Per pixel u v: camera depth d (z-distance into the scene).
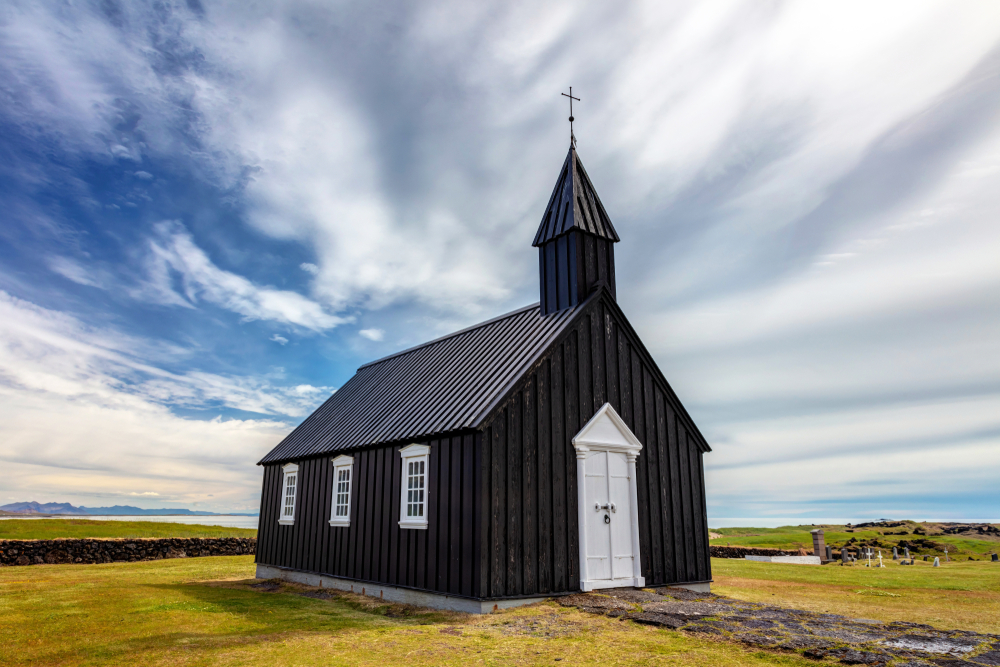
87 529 30.94
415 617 11.25
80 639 9.34
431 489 12.70
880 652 7.50
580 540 12.68
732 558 28.75
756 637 8.40
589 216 15.62
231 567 23.08
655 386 15.37
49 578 18.69
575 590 12.32
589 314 14.30
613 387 14.32
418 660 7.89
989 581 16.67
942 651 7.52
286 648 8.61
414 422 13.98
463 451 11.98
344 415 19.02
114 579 18.47
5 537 26.36
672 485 14.95
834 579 17.44
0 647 8.79
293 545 18.23
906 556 26.70
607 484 13.49
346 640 9.09
